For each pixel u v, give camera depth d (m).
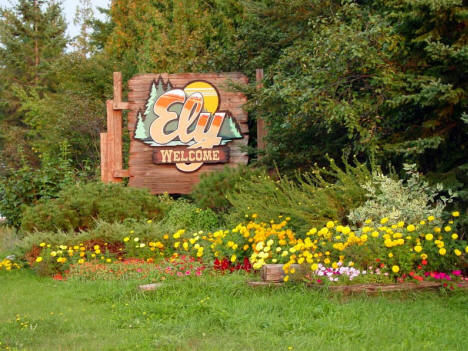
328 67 10.16
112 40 24.34
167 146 14.09
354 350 4.91
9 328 5.86
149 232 9.52
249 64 15.66
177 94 14.12
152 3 21.27
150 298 7.04
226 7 19.11
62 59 22.97
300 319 5.84
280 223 8.89
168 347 5.13
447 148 9.39
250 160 14.66
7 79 37.75
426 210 7.86
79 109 20.55
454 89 8.89
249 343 5.18
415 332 5.41
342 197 8.84
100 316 6.40
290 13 13.52
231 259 7.97
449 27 9.02
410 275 6.91
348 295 6.66
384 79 9.02
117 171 14.16
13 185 13.57
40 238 9.61
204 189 11.99
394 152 9.73
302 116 10.51
